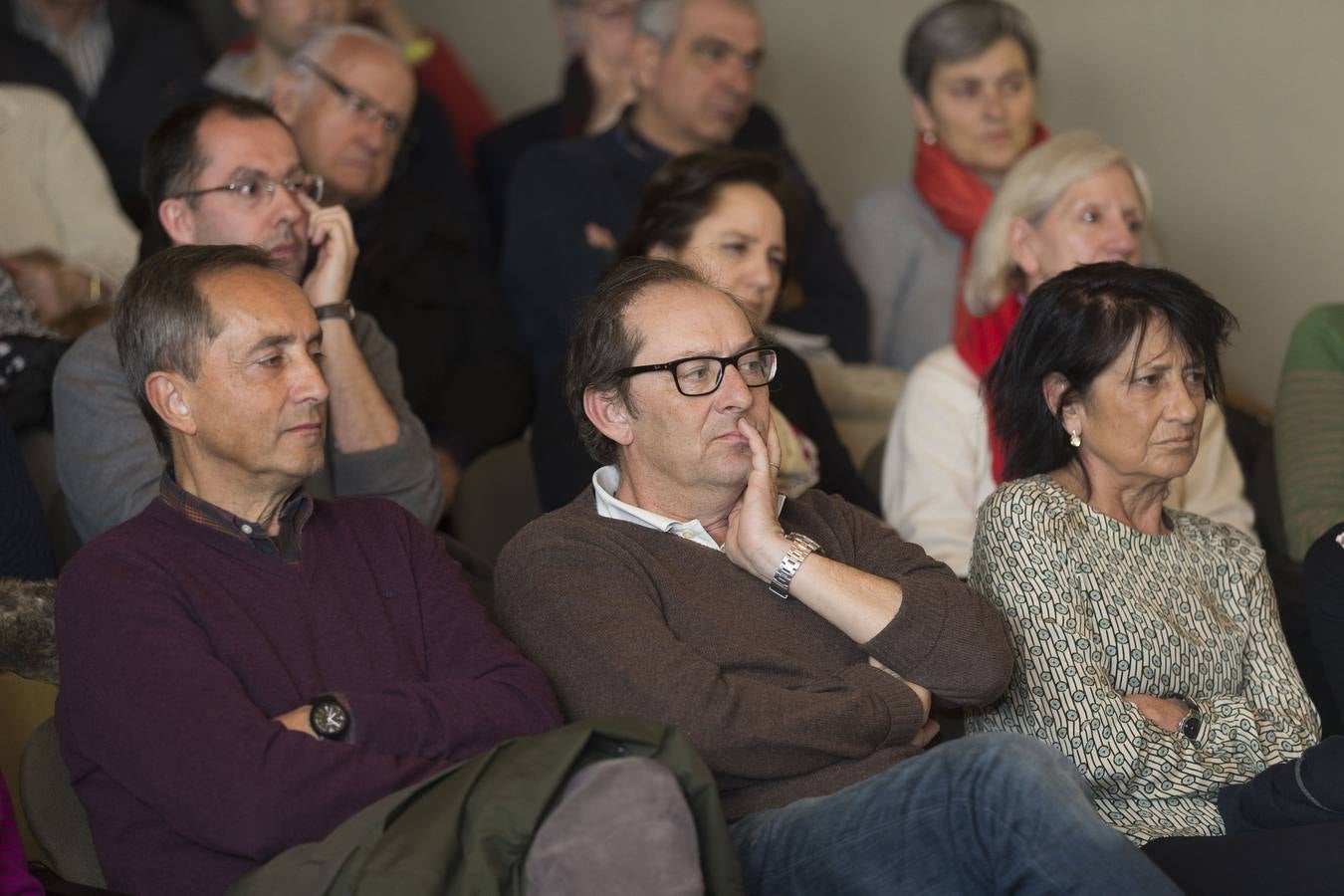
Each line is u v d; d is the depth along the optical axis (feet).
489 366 19.24
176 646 10.22
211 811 9.75
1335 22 22.82
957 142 21.16
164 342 11.03
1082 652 11.97
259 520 11.23
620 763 9.57
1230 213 23.89
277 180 14.92
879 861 10.18
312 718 10.28
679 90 20.90
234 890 9.46
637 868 9.37
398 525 11.98
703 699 10.75
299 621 10.97
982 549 12.53
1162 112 24.27
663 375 11.55
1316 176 23.18
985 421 16.16
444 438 18.29
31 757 10.84
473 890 9.27
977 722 12.44
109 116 22.34
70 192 19.97
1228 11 23.65
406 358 18.63
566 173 20.80
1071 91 24.93
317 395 11.10
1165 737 11.89
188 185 14.80
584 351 11.96
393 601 11.57
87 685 10.22
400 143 19.75
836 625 11.54
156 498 11.23
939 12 21.02
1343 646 12.80
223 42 27.55
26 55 22.13
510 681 10.98
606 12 23.62
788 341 18.72
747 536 11.61
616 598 11.26
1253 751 12.01
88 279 18.04
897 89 26.20
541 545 11.63
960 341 16.87
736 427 11.59
